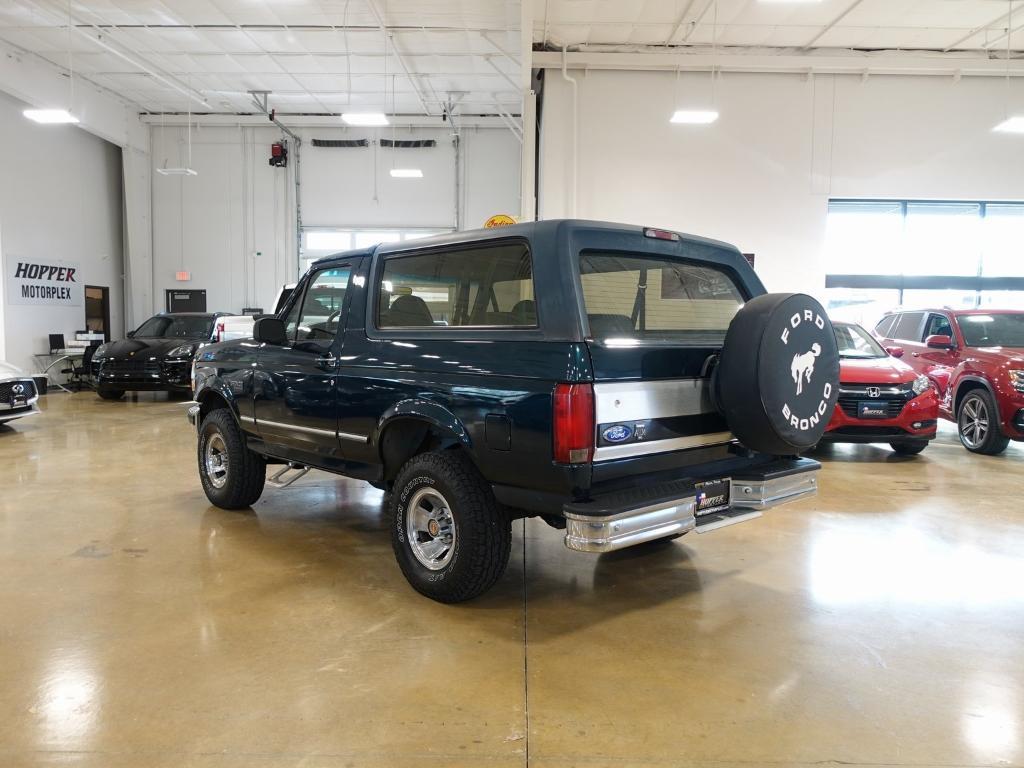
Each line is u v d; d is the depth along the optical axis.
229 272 16.78
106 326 15.79
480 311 3.06
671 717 2.26
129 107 15.63
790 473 3.18
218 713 2.27
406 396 3.19
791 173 11.52
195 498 5.22
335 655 2.68
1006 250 11.90
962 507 5.02
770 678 2.53
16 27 11.54
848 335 7.54
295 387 3.91
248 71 13.49
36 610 3.11
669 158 11.49
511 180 16.59
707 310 3.43
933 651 2.77
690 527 2.77
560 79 11.41
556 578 3.58
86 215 15.04
